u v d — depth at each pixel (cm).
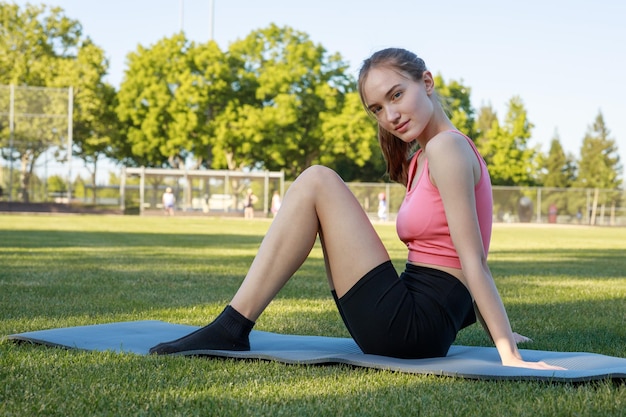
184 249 1454
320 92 5041
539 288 826
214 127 4950
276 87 5012
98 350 353
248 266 1053
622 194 4866
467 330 514
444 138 312
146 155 5175
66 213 4375
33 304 587
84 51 4909
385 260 326
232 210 4741
